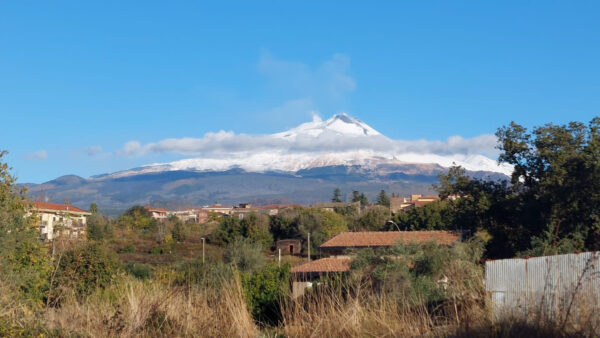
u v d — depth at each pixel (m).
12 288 9.77
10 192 20.16
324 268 25.62
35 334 8.19
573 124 35.34
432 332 7.44
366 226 76.88
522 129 36.81
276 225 75.56
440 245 15.61
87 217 52.00
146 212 96.88
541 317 6.85
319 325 8.38
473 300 7.55
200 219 132.50
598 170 30.41
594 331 6.48
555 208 31.06
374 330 7.92
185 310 9.30
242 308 9.39
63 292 10.12
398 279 10.35
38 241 17.97
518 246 35.19
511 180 36.84
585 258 8.30
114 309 9.30
